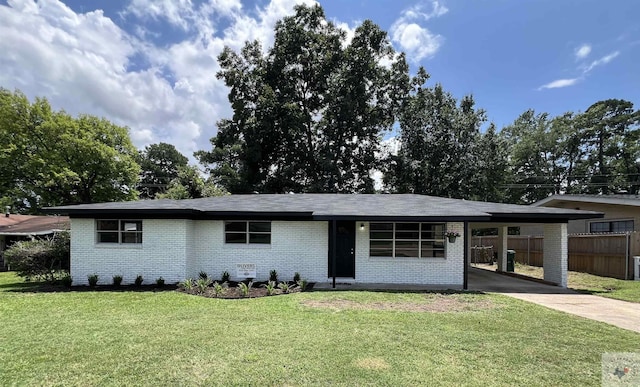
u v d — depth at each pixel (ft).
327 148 93.81
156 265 37.93
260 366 14.94
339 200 45.78
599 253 46.98
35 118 82.23
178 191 77.15
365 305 26.94
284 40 96.63
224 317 23.25
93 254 38.11
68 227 55.57
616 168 136.46
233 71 96.37
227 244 40.50
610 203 53.47
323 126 95.91
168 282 37.68
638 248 42.78
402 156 92.94
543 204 65.62
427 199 46.83
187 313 24.43
